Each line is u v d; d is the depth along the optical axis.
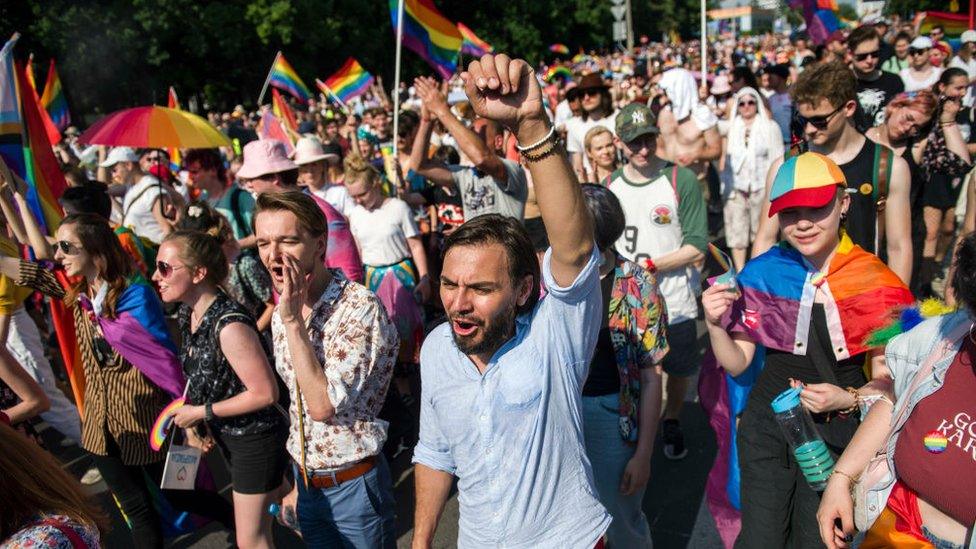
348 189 4.98
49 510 1.65
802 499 2.64
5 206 4.59
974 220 4.64
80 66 33.69
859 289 2.55
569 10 60.03
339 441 2.70
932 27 13.25
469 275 1.84
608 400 2.78
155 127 5.24
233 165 8.59
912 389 1.95
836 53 9.83
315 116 17.64
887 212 3.30
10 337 4.47
